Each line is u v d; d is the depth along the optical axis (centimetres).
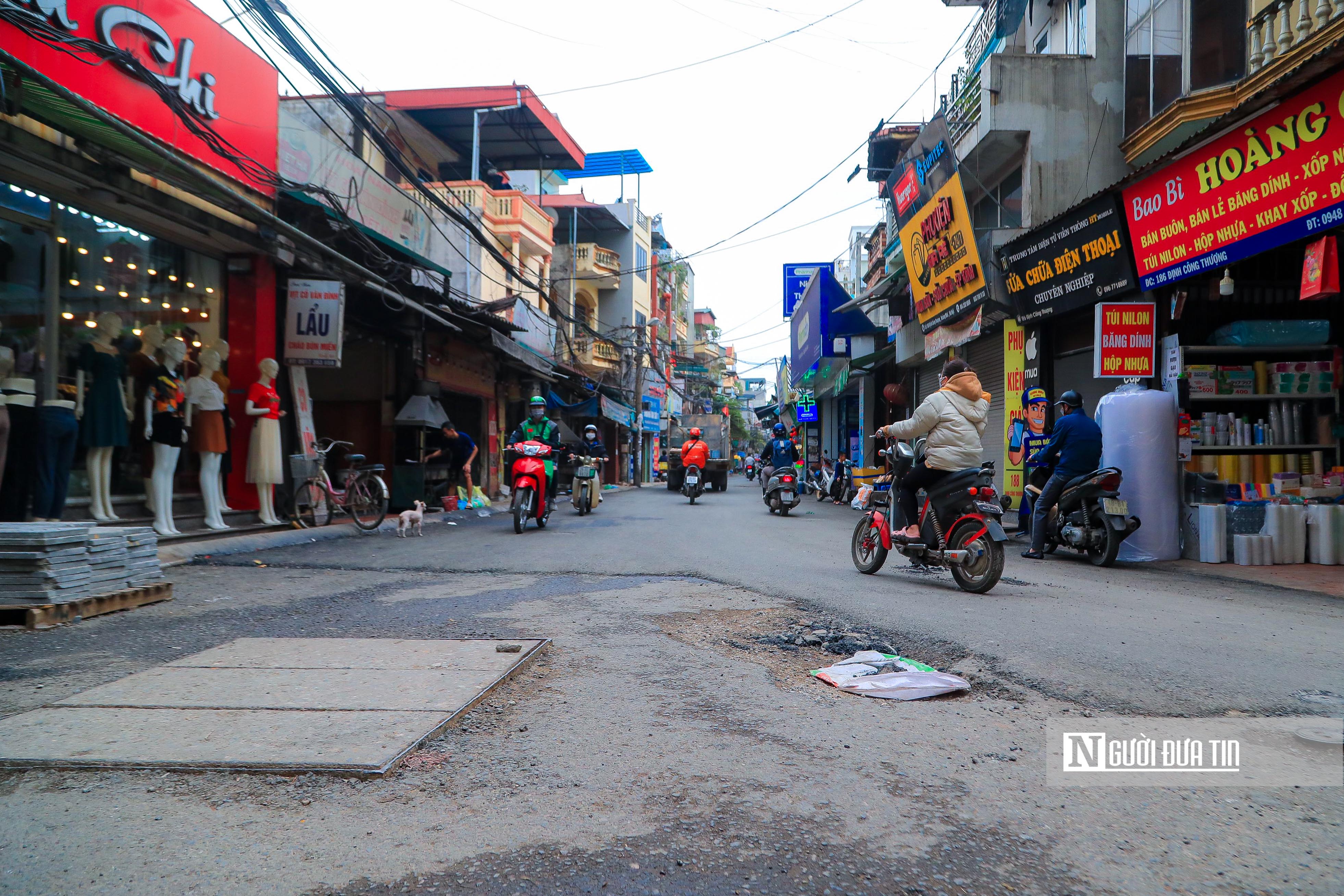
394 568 693
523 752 259
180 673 337
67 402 705
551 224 2573
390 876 182
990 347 1339
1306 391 836
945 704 314
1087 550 760
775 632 439
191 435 886
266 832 202
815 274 2180
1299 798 224
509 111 2103
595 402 2870
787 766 249
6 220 704
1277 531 750
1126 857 191
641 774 242
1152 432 786
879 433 659
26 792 225
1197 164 766
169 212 813
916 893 176
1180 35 1044
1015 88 1194
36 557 445
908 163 1368
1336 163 637
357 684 321
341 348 1048
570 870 185
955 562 571
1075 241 957
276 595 554
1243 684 332
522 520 1026
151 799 221
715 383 5628
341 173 1221
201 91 865
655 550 830
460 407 1803
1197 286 870
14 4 646
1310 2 823
